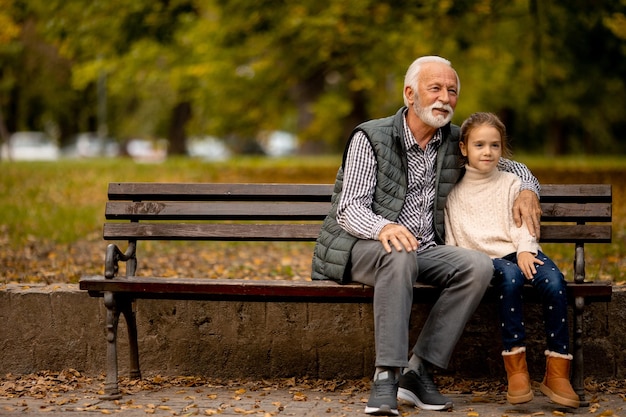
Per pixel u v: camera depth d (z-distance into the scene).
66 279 7.85
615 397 5.54
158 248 10.05
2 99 37.44
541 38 18.33
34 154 49.81
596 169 20.41
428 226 5.58
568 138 46.47
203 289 5.30
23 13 17.20
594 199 5.84
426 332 5.27
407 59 18.23
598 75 20.47
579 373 5.25
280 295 5.30
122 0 16.64
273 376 6.26
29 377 6.19
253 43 18.52
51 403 5.30
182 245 10.33
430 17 15.98
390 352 5.01
